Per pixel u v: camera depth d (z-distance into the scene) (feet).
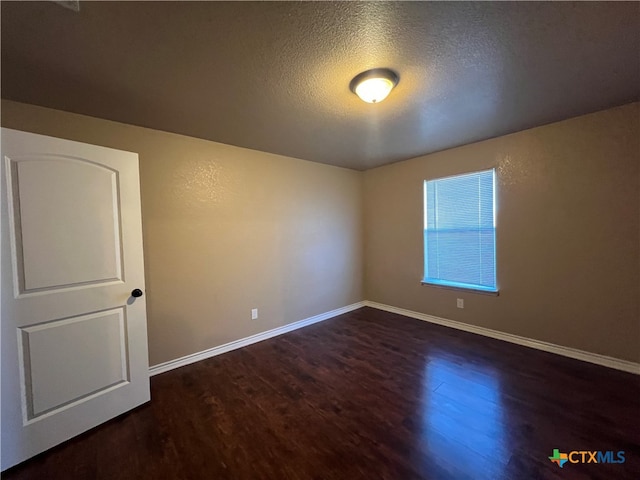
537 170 8.91
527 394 6.72
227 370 8.32
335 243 13.38
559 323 8.72
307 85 6.06
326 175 13.00
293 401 6.72
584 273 8.22
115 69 5.32
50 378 5.37
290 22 4.25
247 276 10.26
